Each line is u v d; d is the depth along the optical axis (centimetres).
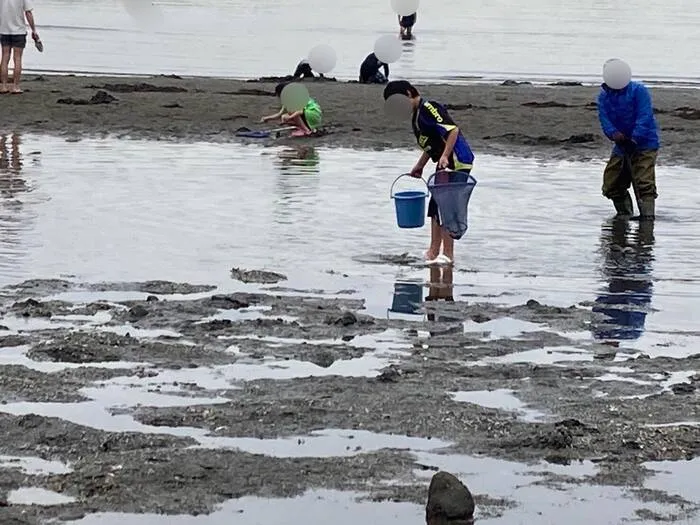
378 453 716
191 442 731
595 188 1739
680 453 723
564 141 2159
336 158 1978
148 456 706
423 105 1259
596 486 675
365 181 1756
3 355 901
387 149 2081
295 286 1141
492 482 679
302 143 2141
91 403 799
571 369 886
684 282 1188
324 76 3300
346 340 958
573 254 1310
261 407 790
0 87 2658
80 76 3184
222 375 862
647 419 779
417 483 675
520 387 842
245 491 661
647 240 1394
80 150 2008
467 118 2398
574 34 4959
